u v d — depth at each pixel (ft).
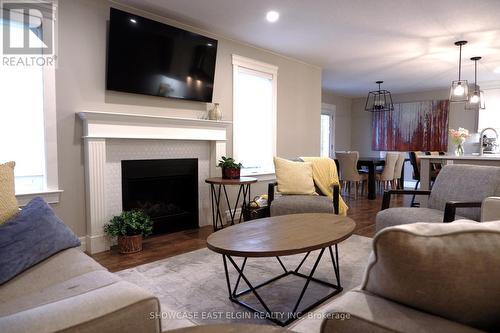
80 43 9.71
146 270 8.32
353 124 30.53
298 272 8.07
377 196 21.47
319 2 10.36
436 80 21.90
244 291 6.95
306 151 17.89
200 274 8.04
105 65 10.25
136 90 10.72
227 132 13.98
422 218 7.65
